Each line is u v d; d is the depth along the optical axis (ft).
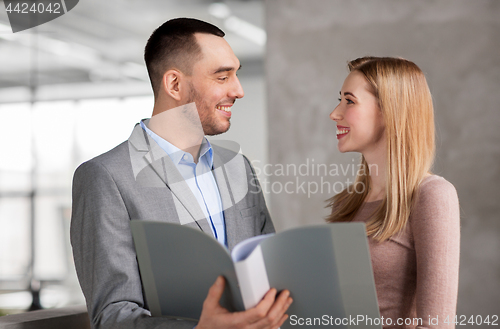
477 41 10.52
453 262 4.00
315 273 3.02
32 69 23.09
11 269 20.57
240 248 3.05
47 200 22.13
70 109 23.68
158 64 4.87
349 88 4.91
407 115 4.56
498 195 10.25
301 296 3.09
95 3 18.30
